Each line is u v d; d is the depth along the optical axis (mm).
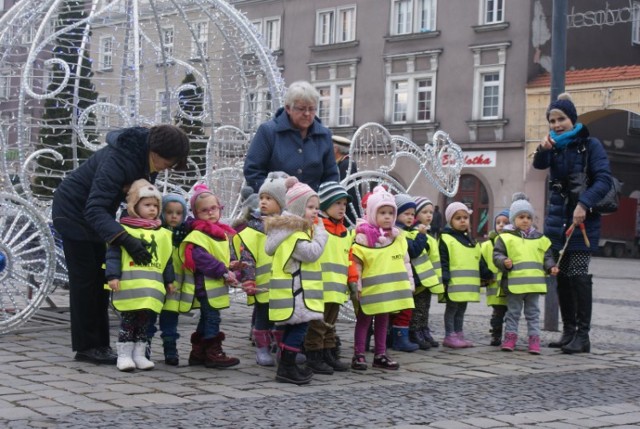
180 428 4406
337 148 9555
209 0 8695
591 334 9125
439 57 32250
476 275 8023
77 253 6277
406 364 6859
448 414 4969
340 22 35031
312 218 5945
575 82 27109
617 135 32938
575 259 7812
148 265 6016
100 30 9398
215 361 6289
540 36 30406
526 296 7746
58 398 5062
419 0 32875
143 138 6129
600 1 32031
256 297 6387
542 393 5734
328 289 6281
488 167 30859
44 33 8586
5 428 4297
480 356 7410
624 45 32875
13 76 8227
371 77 34031
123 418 4574
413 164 32438
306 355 6352
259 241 6391
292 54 36156
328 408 5023
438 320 9883
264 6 36812
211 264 6191
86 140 8594
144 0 9086
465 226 8070
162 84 10703
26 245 7438
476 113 31250
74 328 6301
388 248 6613
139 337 6141
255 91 9625
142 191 6047
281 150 6844
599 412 5164
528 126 29844
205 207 6344
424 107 32906
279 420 4664
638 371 6801
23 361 6273
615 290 15852
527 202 7902
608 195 7691
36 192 10547
